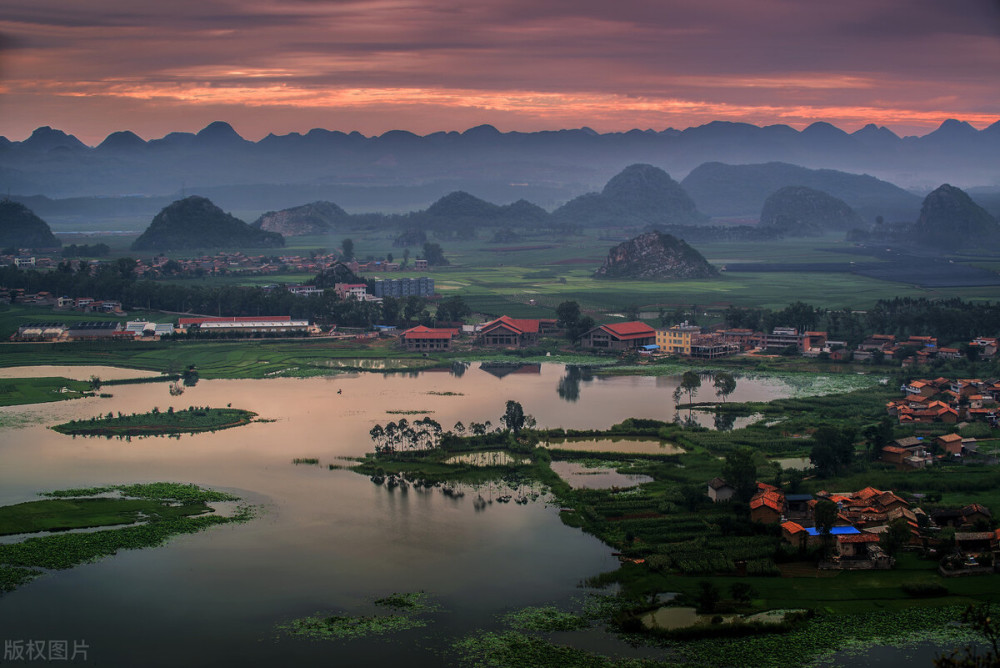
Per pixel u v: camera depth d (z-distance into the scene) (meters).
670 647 141.75
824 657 137.88
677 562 166.88
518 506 199.62
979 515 183.62
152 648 140.75
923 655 138.12
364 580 163.38
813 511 187.38
